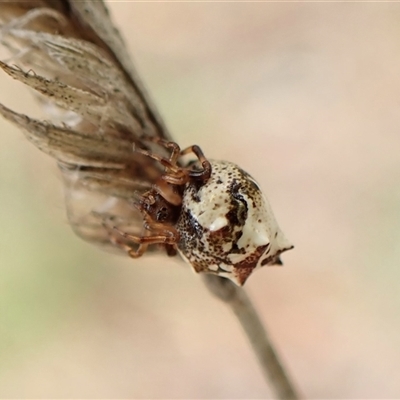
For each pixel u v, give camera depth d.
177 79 0.09
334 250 0.08
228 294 0.05
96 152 0.05
